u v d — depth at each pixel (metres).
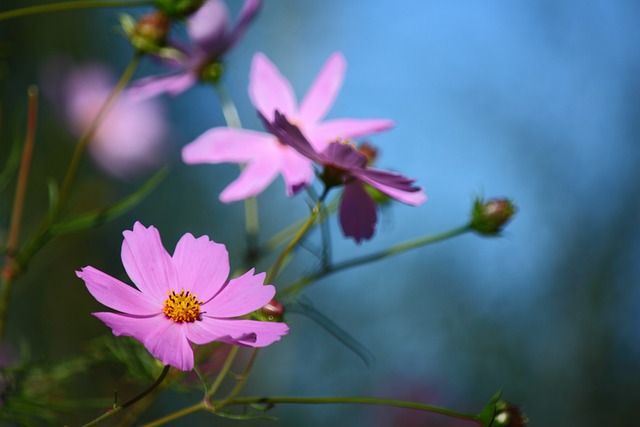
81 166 1.76
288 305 0.91
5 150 1.76
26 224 1.71
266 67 0.96
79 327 1.69
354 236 0.88
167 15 0.94
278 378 2.01
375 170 0.85
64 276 1.69
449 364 2.17
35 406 0.89
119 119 1.32
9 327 1.62
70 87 1.31
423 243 0.97
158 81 0.97
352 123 0.93
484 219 0.97
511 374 2.18
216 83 0.97
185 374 0.88
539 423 2.19
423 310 2.22
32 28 2.12
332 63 0.96
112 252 1.91
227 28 0.97
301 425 2.00
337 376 2.05
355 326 2.15
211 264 0.80
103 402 0.96
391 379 2.06
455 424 1.94
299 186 0.90
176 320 0.79
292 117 0.95
